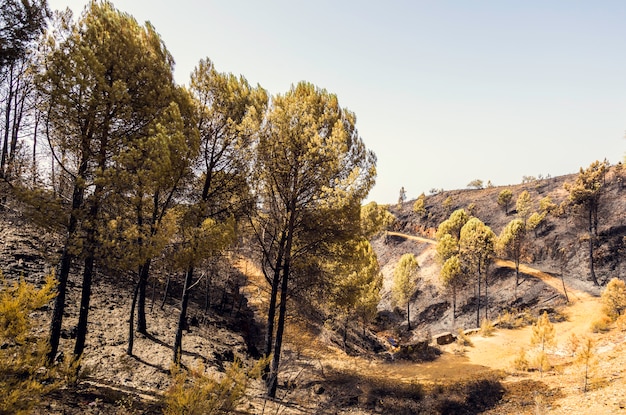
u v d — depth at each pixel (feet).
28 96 29.73
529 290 157.69
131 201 30.07
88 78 27.09
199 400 21.61
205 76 43.98
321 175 46.52
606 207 200.64
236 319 77.00
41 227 29.35
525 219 248.32
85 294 30.83
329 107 51.67
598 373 52.21
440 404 50.08
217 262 68.74
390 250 269.85
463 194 369.91
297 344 76.79
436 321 172.24
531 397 50.14
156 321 56.85
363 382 57.11
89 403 24.95
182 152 33.88
